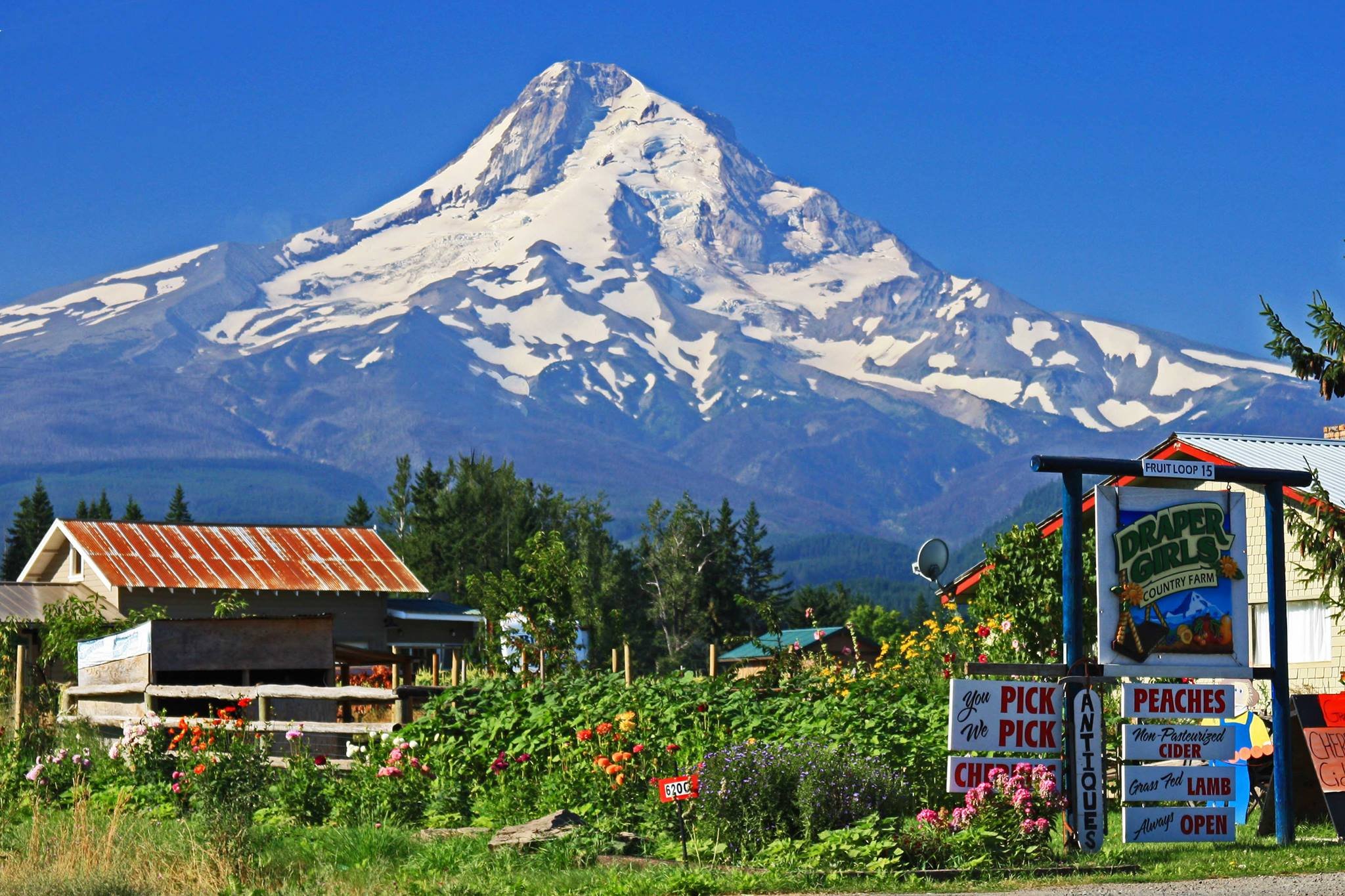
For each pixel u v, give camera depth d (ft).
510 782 78.28
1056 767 66.85
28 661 138.31
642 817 72.02
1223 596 70.23
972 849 62.13
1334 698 71.87
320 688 94.58
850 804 67.21
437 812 77.56
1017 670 67.31
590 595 441.27
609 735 81.25
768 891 57.26
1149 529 69.46
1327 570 86.79
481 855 64.13
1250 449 115.14
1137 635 68.64
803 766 68.54
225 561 208.44
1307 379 89.20
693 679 102.17
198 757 81.56
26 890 57.41
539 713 86.22
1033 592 105.50
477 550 453.58
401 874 61.72
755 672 114.01
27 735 105.81
